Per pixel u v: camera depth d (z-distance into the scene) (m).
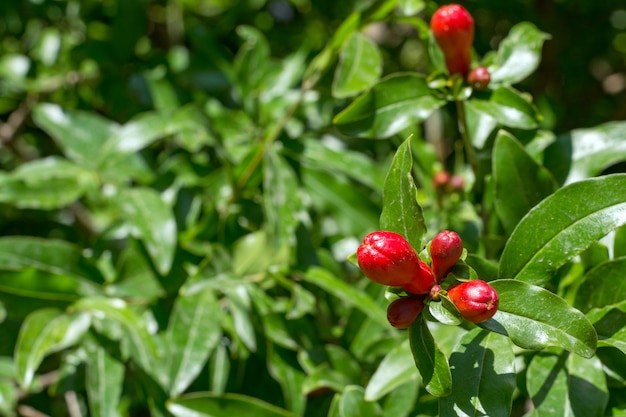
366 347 0.57
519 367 0.49
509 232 0.51
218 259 0.58
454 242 0.42
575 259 0.50
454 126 0.72
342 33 0.59
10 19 0.86
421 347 0.42
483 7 0.86
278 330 0.58
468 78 0.49
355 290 0.57
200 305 0.57
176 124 0.64
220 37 0.92
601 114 0.91
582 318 0.42
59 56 0.82
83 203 0.80
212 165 0.69
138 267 0.60
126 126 0.66
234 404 0.55
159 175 0.66
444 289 0.42
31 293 0.59
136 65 0.80
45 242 0.60
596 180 0.44
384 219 0.44
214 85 0.77
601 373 0.47
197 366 0.55
